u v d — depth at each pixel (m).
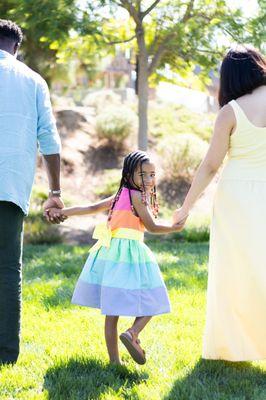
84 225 11.59
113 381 3.36
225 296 3.55
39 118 3.72
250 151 3.48
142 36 9.55
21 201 3.59
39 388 3.31
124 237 3.61
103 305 3.47
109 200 3.89
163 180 13.88
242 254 3.47
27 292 5.71
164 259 7.74
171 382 3.35
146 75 9.80
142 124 9.93
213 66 9.76
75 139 15.33
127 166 3.66
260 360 3.73
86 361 3.69
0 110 3.56
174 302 5.19
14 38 3.79
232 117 3.49
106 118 15.47
